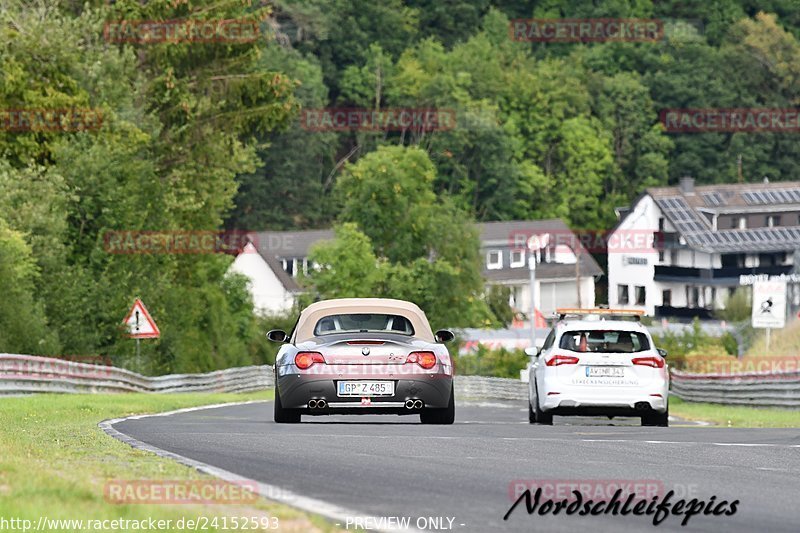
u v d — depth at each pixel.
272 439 36.88
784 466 30.47
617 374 55.22
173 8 147.62
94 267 120.38
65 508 20.23
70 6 149.50
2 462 25.44
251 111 149.88
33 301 105.38
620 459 31.66
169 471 27.09
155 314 121.94
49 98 128.38
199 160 150.75
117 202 121.12
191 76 150.50
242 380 127.88
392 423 49.56
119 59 138.12
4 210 111.12
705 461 31.36
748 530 21.31
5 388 72.88
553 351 55.75
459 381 135.00
